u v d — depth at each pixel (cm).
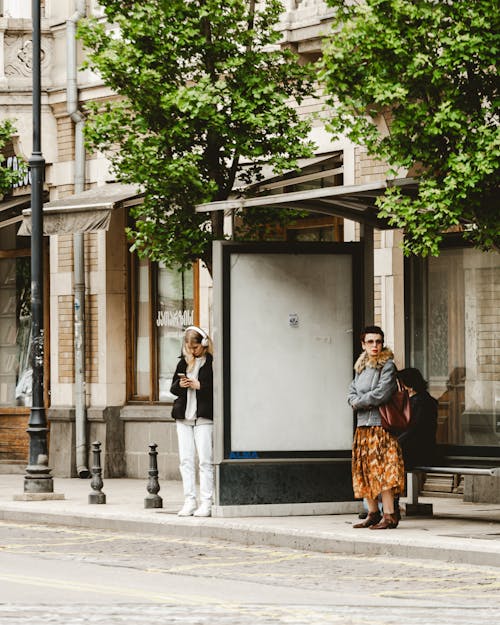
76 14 2712
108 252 2678
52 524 1958
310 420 1808
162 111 1911
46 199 2805
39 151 2194
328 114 2241
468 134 1521
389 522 1645
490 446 1789
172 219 1933
